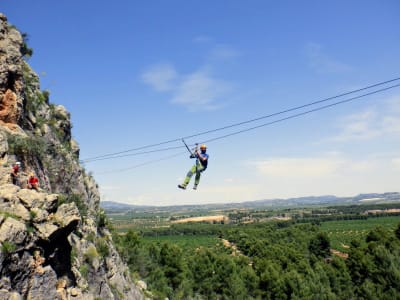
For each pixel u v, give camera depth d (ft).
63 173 89.51
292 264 262.26
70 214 58.29
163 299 169.99
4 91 70.13
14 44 78.95
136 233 218.18
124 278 106.93
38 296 50.88
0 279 45.29
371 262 221.87
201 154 61.67
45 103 96.73
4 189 54.54
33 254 52.11
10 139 66.54
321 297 212.23
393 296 198.49
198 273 237.25
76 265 69.41
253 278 235.20
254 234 502.79
